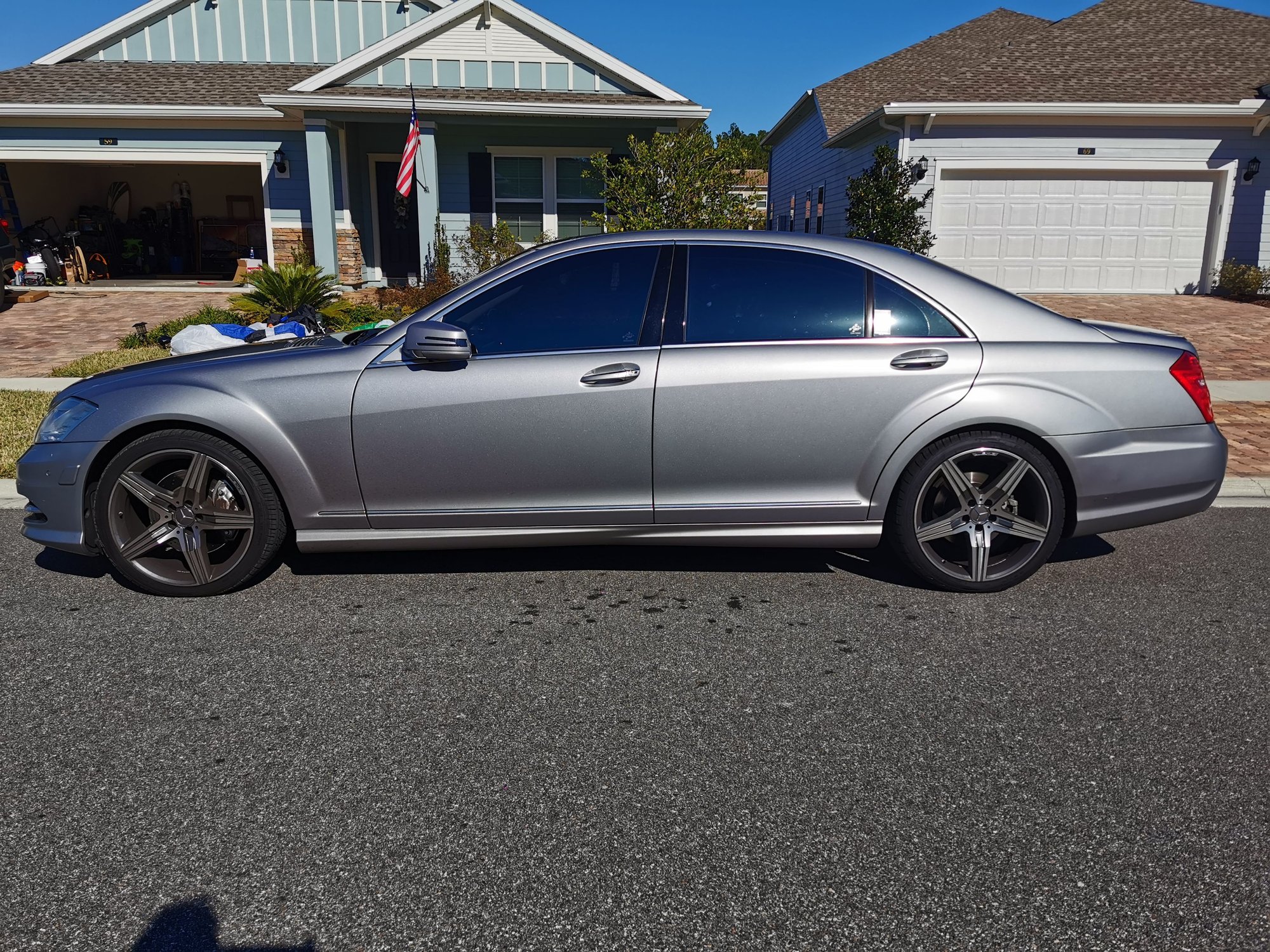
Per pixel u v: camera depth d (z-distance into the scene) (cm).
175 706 336
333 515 428
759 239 434
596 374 415
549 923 230
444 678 358
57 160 1730
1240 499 617
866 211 1591
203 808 275
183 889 241
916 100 1677
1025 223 1725
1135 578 470
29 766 297
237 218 2108
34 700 340
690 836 263
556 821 270
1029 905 236
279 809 275
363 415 416
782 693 347
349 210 1708
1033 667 369
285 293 1166
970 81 1775
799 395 418
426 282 1633
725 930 228
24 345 1197
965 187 1717
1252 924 229
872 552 509
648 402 416
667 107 1602
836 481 429
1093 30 2039
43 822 269
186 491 427
